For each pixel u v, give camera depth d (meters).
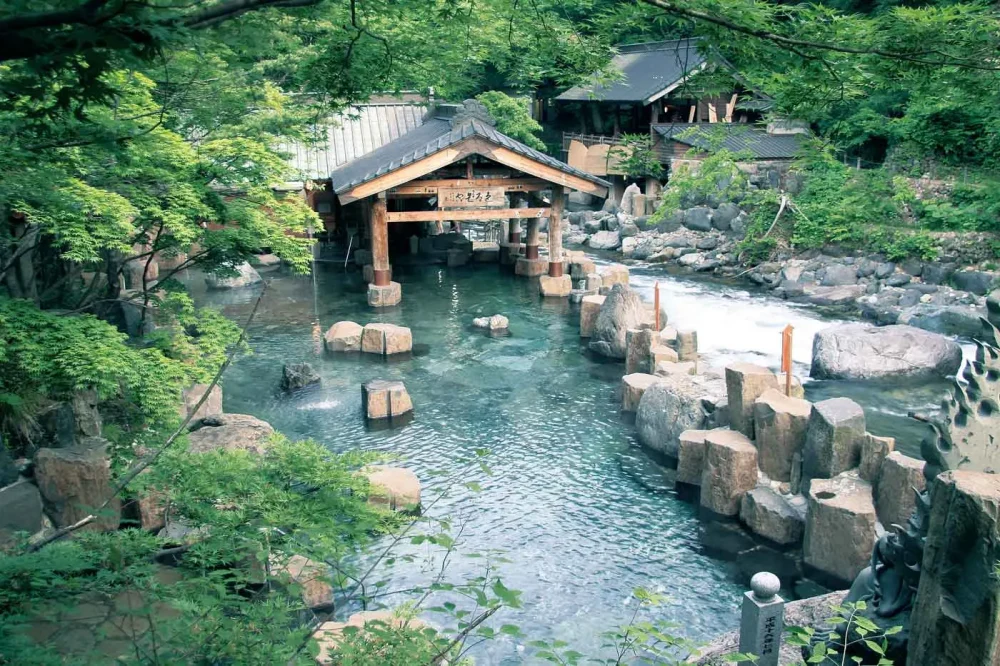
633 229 32.06
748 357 18.58
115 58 3.29
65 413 11.04
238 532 5.29
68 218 8.83
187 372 10.70
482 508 12.12
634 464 13.63
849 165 29.77
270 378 17.81
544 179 24.59
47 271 13.95
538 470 13.41
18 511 9.57
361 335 19.55
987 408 6.01
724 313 22.34
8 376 10.11
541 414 15.80
